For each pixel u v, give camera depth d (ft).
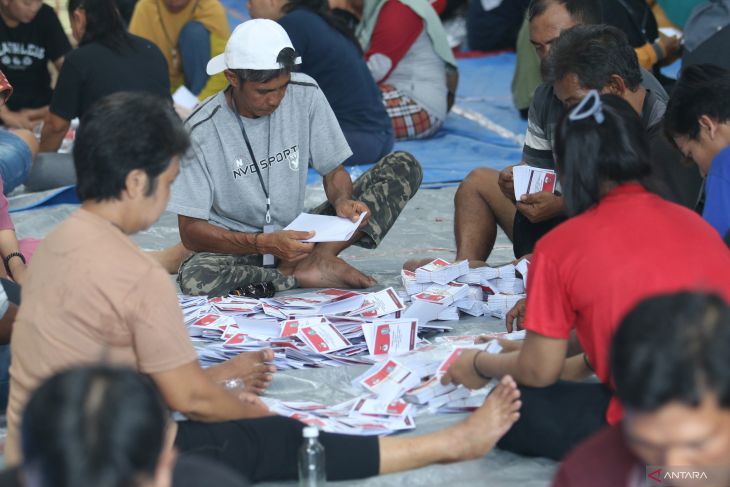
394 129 29.91
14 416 10.41
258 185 17.40
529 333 11.05
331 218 16.81
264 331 15.21
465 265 16.69
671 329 6.76
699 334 6.70
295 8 26.00
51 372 9.96
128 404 6.16
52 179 24.72
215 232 16.99
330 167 17.83
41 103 29.35
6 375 13.24
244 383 13.28
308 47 25.75
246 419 11.19
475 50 42.63
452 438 11.39
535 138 17.13
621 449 8.20
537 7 16.84
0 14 28.30
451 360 13.05
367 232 18.13
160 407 6.39
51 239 10.32
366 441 11.34
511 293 16.76
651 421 6.82
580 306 10.55
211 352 14.40
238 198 17.37
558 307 10.78
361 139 26.55
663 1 31.17
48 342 10.05
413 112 30.09
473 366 12.21
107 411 6.11
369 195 18.30
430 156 28.81
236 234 16.79
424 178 26.25
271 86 16.16
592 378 13.30
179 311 10.42
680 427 6.74
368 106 26.71
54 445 6.03
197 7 30.86
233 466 10.85
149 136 10.00
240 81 16.17
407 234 22.16
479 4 41.88
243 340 14.73
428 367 13.53
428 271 16.42
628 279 10.21
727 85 12.98
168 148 10.12
